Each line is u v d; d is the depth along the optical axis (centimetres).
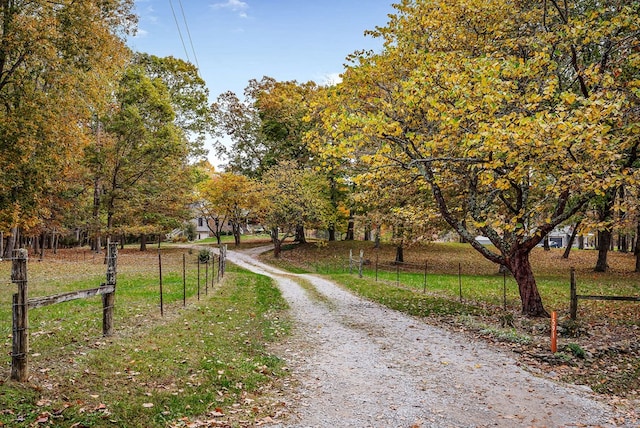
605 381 812
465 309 1548
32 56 1739
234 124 5106
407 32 1462
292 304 1675
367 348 1034
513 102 1050
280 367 866
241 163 5166
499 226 1094
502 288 2198
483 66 959
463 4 1320
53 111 1788
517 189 1473
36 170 1773
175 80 4750
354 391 747
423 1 1532
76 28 1805
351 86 1420
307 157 4753
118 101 3694
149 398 636
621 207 1064
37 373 662
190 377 732
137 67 3825
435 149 1134
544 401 705
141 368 739
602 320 1361
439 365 899
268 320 1332
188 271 2625
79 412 562
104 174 3575
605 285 2348
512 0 1351
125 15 2338
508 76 1052
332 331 1215
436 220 2548
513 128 845
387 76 1470
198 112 4844
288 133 4728
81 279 2058
